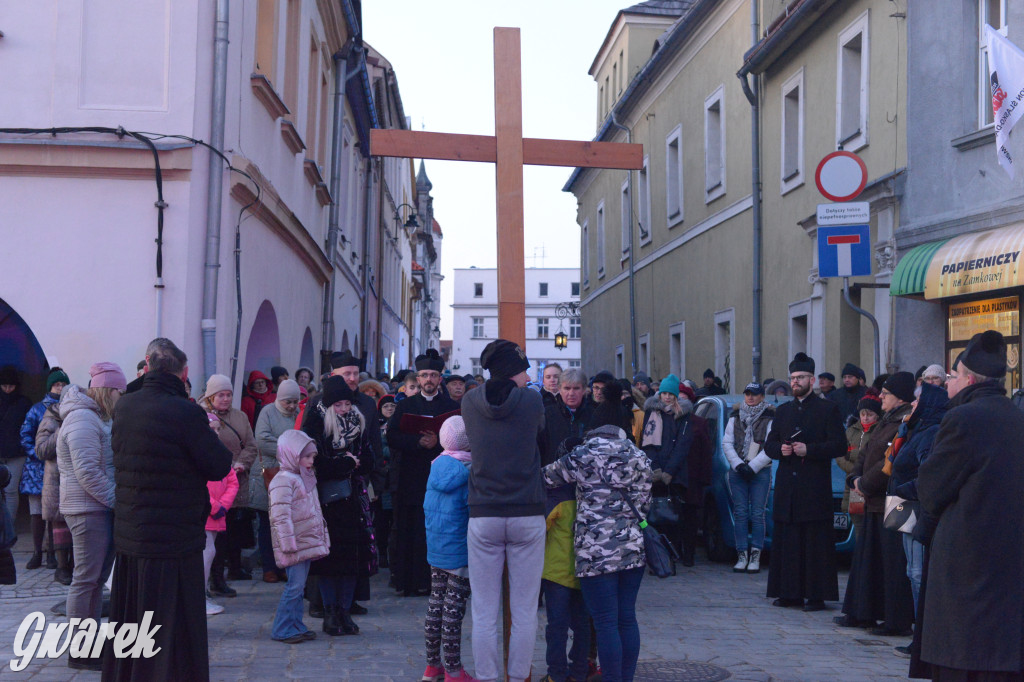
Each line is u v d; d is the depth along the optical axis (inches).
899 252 549.6
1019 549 188.9
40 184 411.2
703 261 906.7
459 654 240.8
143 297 411.8
